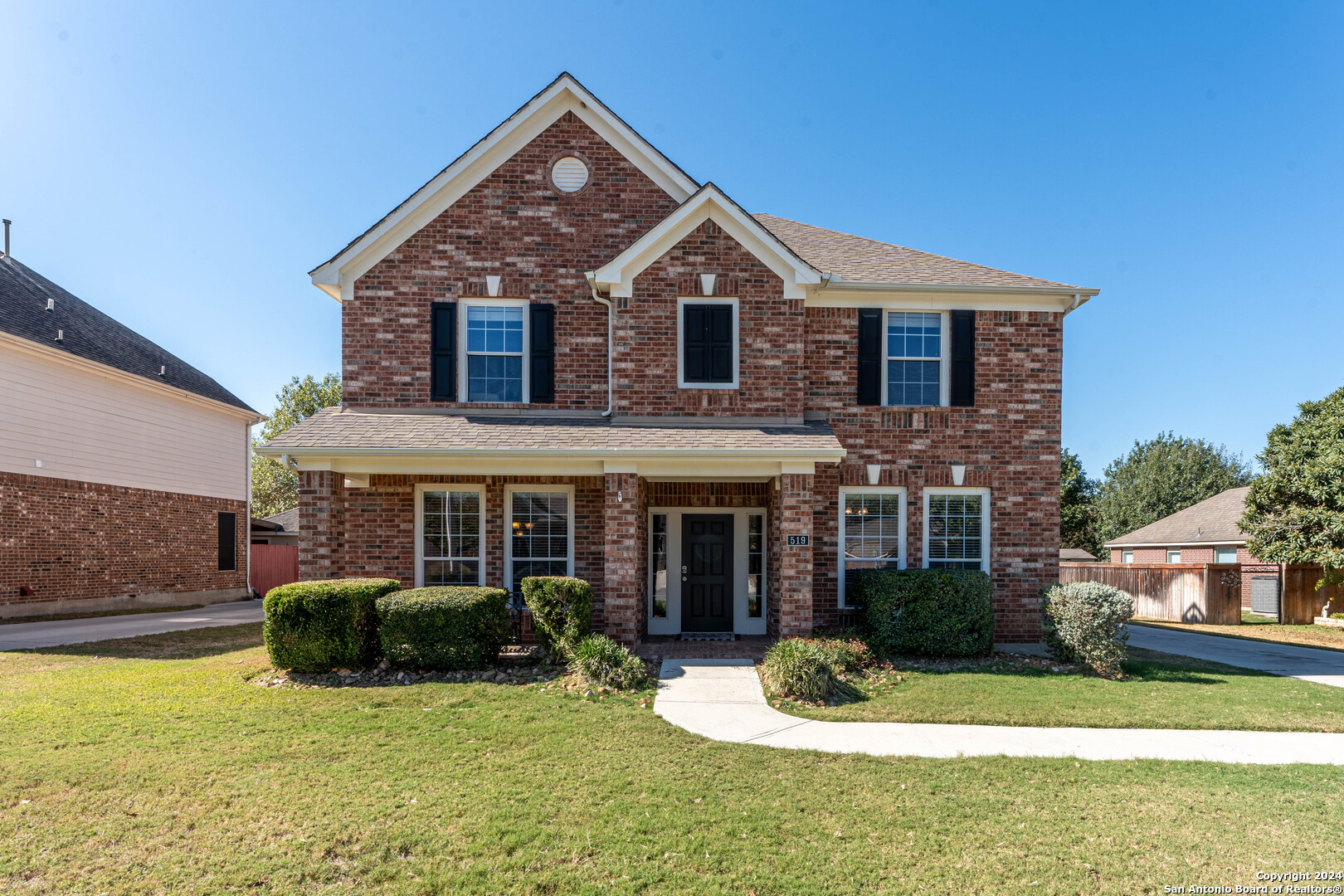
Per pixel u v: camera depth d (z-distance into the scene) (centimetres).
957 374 1273
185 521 2200
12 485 1642
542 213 1272
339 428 1139
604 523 1122
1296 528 1820
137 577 2005
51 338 1780
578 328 1263
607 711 789
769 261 1208
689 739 702
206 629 1526
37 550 1703
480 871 448
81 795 553
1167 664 1121
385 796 555
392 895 424
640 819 520
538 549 1228
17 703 812
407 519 1213
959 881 444
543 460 1093
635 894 427
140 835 489
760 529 1327
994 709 823
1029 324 1286
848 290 1259
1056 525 1268
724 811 538
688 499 1295
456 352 1255
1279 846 493
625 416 1191
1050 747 701
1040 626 1256
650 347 1197
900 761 652
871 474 1255
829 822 522
